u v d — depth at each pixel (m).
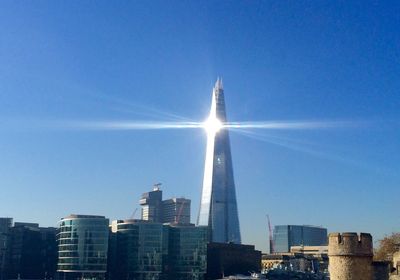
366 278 63.75
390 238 131.75
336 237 65.19
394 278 64.62
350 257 64.06
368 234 64.81
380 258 129.50
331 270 65.69
